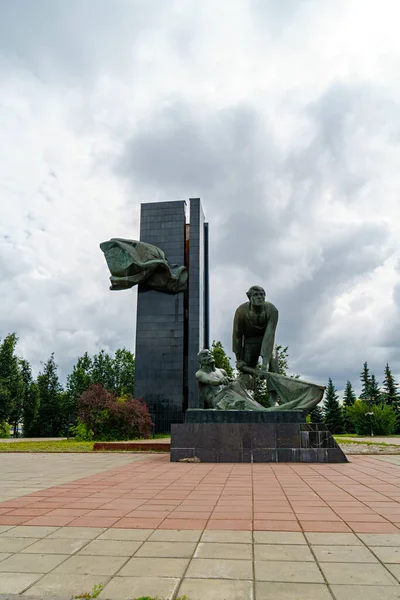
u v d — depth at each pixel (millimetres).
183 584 3842
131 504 7160
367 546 4828
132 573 4105
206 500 7430
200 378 16156
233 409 14773
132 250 33906
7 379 47594
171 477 10359
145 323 34719
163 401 33406
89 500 7555
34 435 58969
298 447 13445
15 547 4906
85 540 5141
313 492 8148
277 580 3914
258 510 6617
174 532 5426
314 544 4906
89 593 3686
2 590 3756
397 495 7828
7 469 12609
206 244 40938
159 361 34062
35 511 6688
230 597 3586
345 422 66312
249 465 12773
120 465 13359
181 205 36656
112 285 33906
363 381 73000
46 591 3736
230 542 4988
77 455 17594
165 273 34688
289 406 14391
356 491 8250
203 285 38469
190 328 34344
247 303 16312
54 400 59875
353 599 3533
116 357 60656
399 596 3586
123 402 28406
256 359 16594
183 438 13883
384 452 17609
